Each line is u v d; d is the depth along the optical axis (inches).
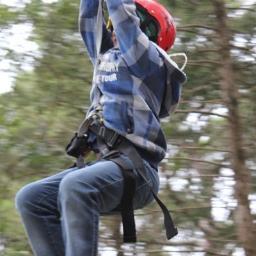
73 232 366.9
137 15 430.3
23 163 892.6
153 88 408.5
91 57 431.2
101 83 409.7
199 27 864.3
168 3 872.3
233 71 866.8
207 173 917.2
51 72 898.1
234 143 854.5
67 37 902.4
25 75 902.4
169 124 898.1
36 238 393.1
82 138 405.4
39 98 897.5
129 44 396.2
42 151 892.0
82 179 373.1
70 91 894.4
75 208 369.1
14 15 906.7
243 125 892.6
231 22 885.8
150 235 909.2
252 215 869.8
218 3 853.2
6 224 835.4
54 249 392.5
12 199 866.8
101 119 403.2
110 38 425.4
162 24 432.8
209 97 896.9
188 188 910.4
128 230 384.2
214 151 895.7
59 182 398.9
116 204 386.0
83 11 431.2
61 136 892.0
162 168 907.4
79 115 895.7
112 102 402.0
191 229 911.7
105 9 485.4
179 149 904.9
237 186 853.2
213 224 917.2
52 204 396.5
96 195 374.3
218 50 858.1
